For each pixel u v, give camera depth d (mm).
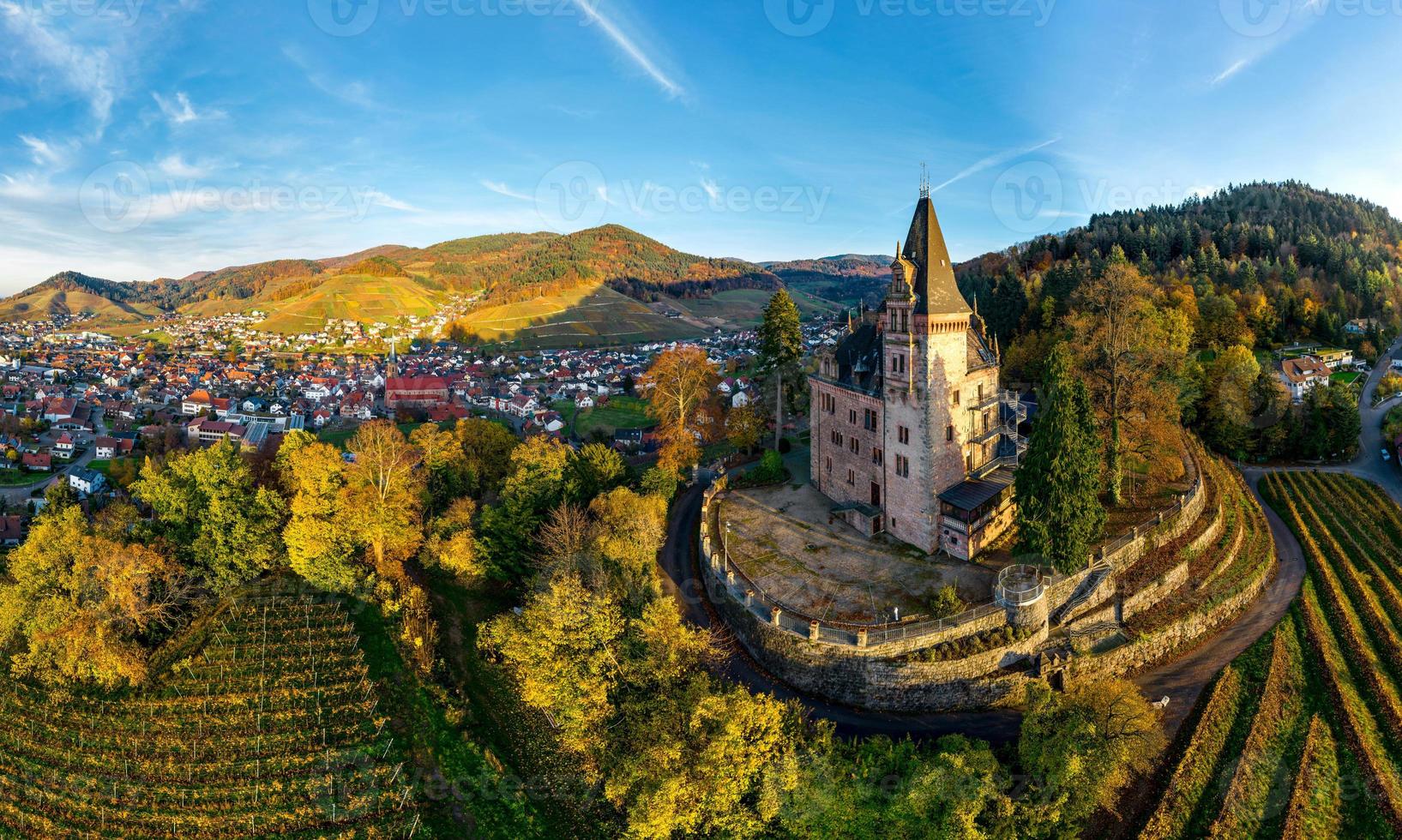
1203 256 149625
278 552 60062
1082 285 79750
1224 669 49812
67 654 47562
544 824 38562
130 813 38562
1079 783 36500
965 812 34344
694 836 36188
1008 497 60219
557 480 64062
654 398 82812
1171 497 63875
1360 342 135500
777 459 76125
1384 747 43625
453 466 76938
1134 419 62875
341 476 59875
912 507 58094
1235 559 61906
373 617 54250
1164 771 41188
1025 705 45156
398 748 42344
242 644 51312
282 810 38344
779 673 48188
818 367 70438
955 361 56719
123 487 124562
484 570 59344
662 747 36125
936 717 45188
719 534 63219
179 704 46062
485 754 42375
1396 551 66250
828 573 55156
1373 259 159000
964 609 48094
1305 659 51500
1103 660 48406
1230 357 97250
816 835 36156
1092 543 56625
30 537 53406
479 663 51094
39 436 164875
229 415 195125
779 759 36781
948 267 55219
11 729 44875
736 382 154375
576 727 40094
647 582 52781
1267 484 85500
